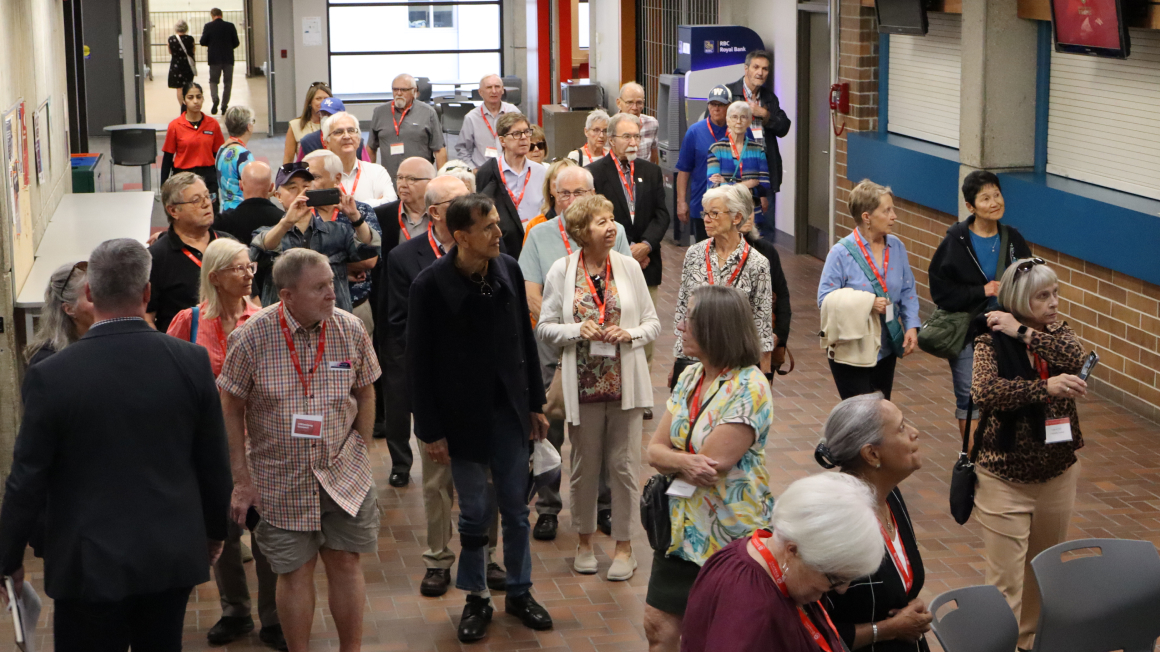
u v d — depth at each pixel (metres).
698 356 3.90
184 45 23.38
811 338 9.93
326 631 5.11
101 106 21.47
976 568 5.68
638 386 5.44
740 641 2.70
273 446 4.34
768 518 3.92
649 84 16.78
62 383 3.61
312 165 6.37
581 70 20.89
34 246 7.76
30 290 6.74
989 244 6.49
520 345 4.96
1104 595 3.90
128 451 3.67
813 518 2.65
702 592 2.85
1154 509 6.38
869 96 11.55
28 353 4.43
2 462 6.19
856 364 6.39
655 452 3.95
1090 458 7.17
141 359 3.71
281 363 4.32
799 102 12.78
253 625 5.10
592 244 5.43
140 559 3.66
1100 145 8.63
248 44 32.34
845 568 2.64
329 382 4.38
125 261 3.72
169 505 3.73
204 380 3.83
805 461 7.12
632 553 5.86
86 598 3.63
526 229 7.32
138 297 3.76
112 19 21.17
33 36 8.36
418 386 4.83
